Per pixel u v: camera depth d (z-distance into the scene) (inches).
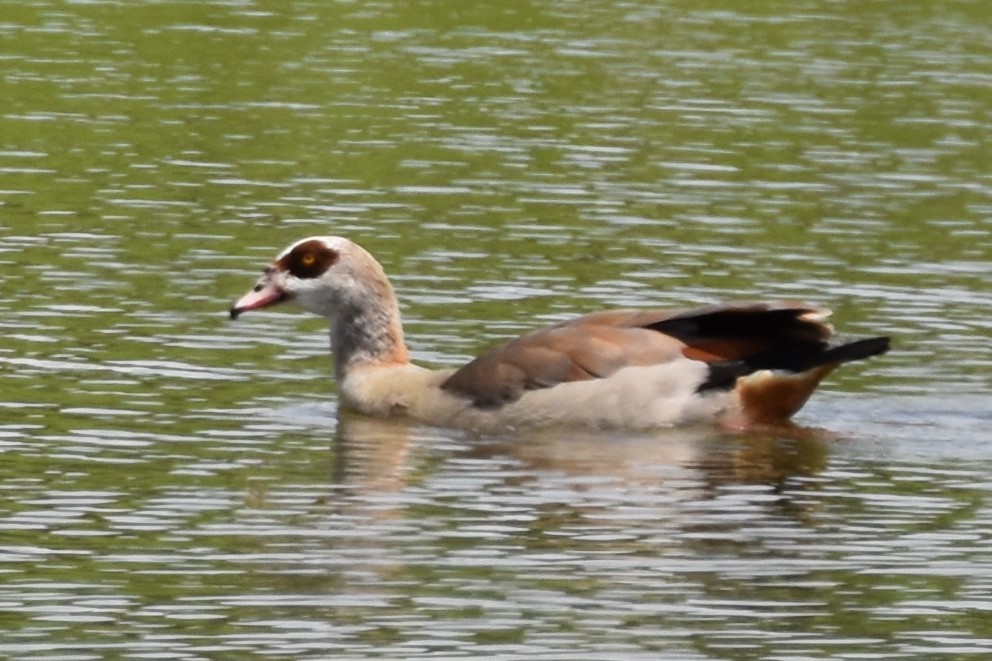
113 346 730.2
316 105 1133.7
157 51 1256.2
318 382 716.7
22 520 561.9
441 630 494.6
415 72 1226.6
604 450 649.6
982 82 1256.2
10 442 626.5
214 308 781.9
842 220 938.7
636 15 1440.7
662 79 1232.2
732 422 674.2
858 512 588.1
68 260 831.7
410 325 761.0
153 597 510.6
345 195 949.2
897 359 741.9
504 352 685.9
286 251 711.1
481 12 1424.7
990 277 850.8
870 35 1392.7
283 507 581.6
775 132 1109.7
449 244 872.9
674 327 682.2
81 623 494.3
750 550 554.3
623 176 1004.6
